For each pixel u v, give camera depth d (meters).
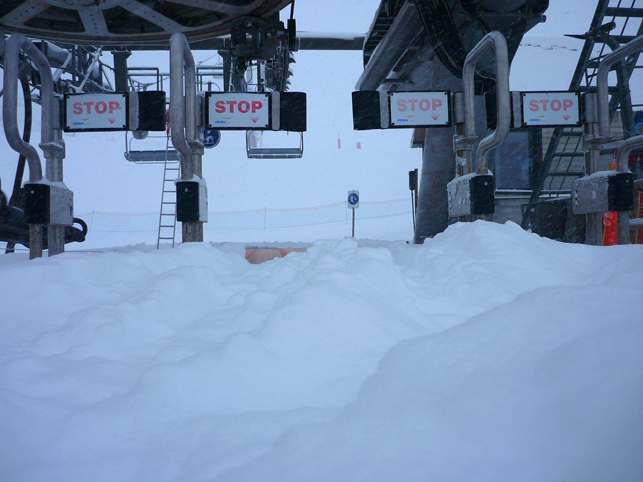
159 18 8.31
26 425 1.59
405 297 2.90
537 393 1.69
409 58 12.62
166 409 1.75
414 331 2.46
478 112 10.66
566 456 1.40
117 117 5.98
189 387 1.86
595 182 6.25
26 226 9.40
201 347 2.21
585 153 6.73
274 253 5.50
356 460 1.42
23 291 2.60
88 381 1.90
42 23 8.45
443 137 12.30
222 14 8.72
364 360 2.14
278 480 1.34
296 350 2.18
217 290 3.16
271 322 2.35
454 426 1.58
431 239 4.96
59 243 5.89
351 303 2.53
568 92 6.52
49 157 5.88
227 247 5.62
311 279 2.89
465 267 3.32
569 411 1.57
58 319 2.47
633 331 1.93
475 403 1.68
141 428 1.63
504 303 2.76
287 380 1.97
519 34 10.22
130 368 2.05
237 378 1.94
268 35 9.38
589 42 10.26
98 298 2.77
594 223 6.54
